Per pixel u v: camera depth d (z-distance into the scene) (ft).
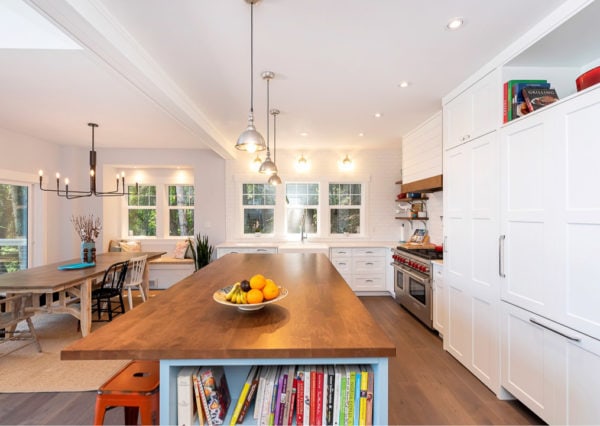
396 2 5.15
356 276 15.81
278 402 3.71
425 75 7.95
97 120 11.98
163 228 18.65
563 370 5.23
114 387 4.06
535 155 5.83
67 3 4.38
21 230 14.49
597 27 5.41
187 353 3.38
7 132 13.29
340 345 3.49
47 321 12.22
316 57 7.02
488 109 7.25
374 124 12.48
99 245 17.01
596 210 4.64
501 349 6.79
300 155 17.58
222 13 5.38
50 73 7.91
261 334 3.81
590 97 4.71
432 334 10.59
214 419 3.67
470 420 6.17
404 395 7.02
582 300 4.87
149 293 16.42
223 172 17.61
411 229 16.43
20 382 7.69
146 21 5.57
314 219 17.99
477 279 7.62
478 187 7.59
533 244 5.88
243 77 8.03
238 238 17.67
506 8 5.34
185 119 9.82
